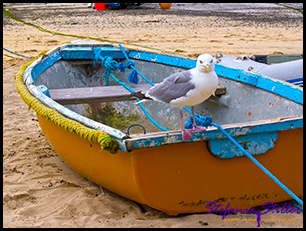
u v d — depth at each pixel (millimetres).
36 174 4117
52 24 16156
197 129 2826
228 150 3004
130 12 20234
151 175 2949
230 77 4762
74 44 6117
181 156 2941
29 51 10977
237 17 18672
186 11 20953
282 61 6676
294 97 3783
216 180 3145
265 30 14758
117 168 3109
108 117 5848
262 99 4270
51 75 5398
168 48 11305
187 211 3270
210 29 15008
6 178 4000
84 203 3479
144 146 2709
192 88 2607
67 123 3096
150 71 5879
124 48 6113
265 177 3264
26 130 5523
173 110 5469
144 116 5801
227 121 4820
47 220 3193
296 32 14273
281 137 3154
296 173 3365
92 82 6305
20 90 4062
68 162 4121
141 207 3488
